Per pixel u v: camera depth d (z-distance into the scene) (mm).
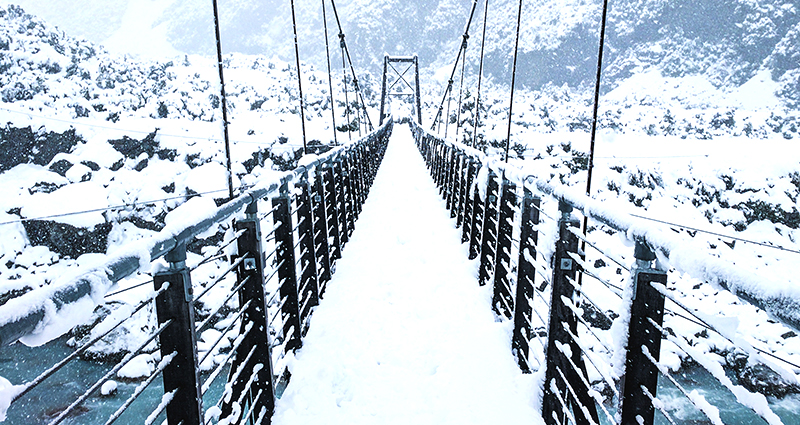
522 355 3008
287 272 3250
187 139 26156
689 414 11172
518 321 3098
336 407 2695
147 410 10727
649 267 1428
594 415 2230
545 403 2457
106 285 991
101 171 23891
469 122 32125
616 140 34031
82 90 31562
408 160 21234
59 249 20203
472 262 5227
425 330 3627
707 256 1024
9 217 20000
